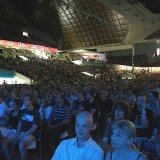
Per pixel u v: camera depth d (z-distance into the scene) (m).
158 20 42.06
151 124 5.91
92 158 2.88
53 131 6.98
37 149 6.98
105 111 8.77
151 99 7.09
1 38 47.50
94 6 47.75
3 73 27.30
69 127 7.69
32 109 6.46
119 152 2.54
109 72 48.72
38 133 6.53
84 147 2.93
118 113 4.45
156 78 40.03
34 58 42.72
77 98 10.42
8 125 7.56
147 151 3.63
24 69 31.42
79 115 2.97
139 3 35.25
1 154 7.11
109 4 36.78
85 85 21.47
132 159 2.46
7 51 45.31
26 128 6.38
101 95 9.23
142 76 46.50
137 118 6.24
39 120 6.42
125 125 2.50
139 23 43.88
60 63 44.50
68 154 2.96
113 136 2.53
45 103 9.21
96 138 8.63
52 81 28.55
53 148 7.00
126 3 35.41
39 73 32.56
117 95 10.48
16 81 27.53
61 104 7.31
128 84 24.02
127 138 2.48
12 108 8.14
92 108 8.58
